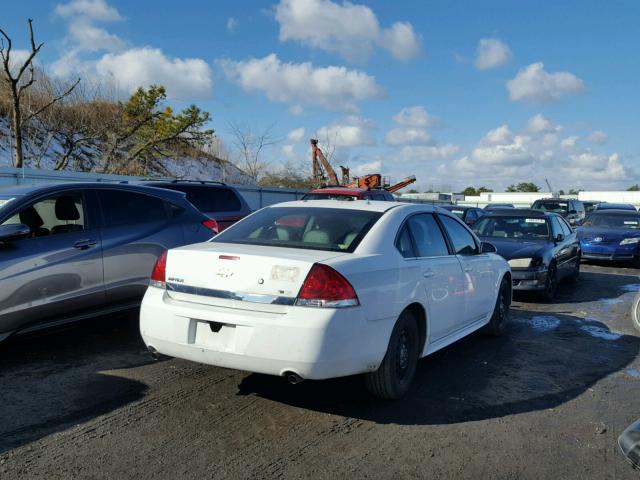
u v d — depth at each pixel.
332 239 4.58
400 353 4.65
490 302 6.53
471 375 5.42
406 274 4.64
